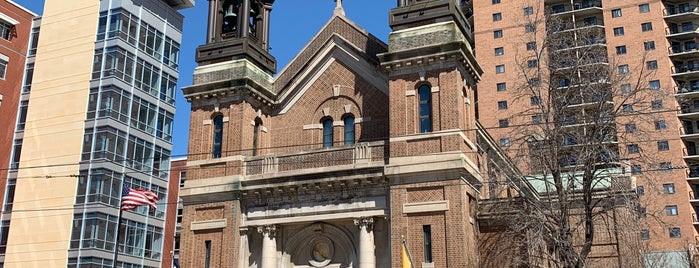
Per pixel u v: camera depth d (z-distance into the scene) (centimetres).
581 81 2883
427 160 3044
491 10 9806
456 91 3116
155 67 6956
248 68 3603
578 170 2942
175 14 7394
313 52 3834
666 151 8919
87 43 6581
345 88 3653
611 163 2859
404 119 3164
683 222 8575
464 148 3109
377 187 3162
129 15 6675
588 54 2991
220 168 3469
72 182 6138
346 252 3250
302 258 3338
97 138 6216
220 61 3684
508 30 9575
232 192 3378
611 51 9531
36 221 6144
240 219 3375
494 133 9144
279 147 3572
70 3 6812
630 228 3030
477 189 3269
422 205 3009
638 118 3291
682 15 9581
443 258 2912
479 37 9738
